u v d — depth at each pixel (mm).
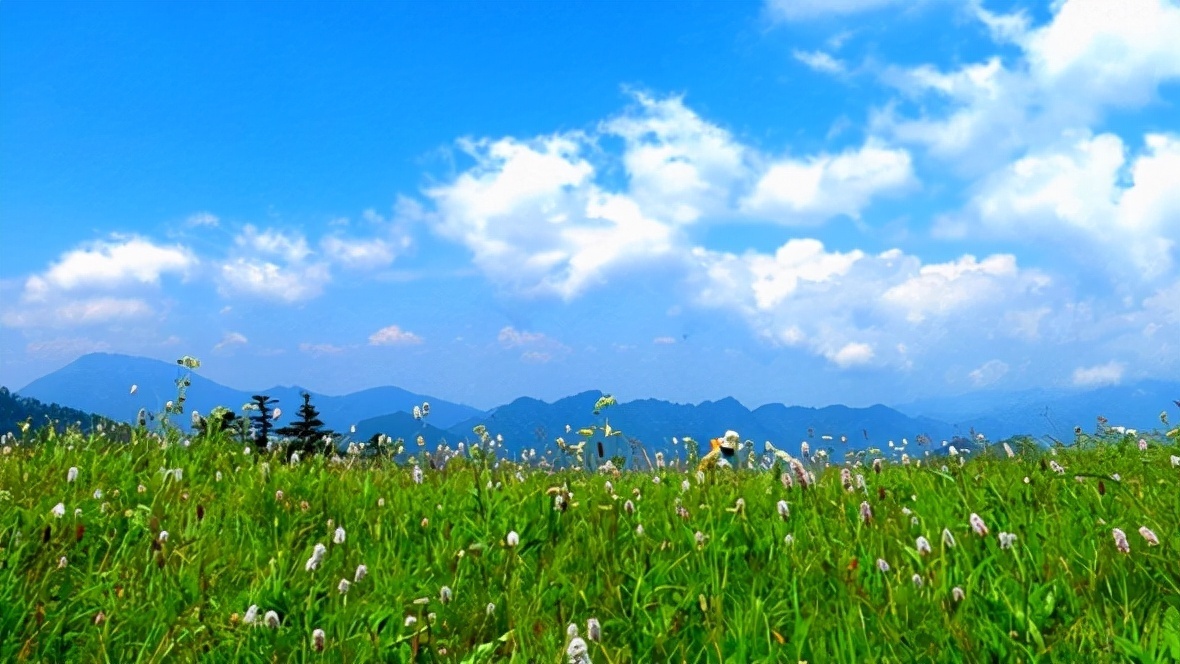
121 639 4688
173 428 10148
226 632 4680
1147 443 9641
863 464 9430
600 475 9320
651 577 5398
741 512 6418
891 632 4180
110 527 6637
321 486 8023
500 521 6801
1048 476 7121
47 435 10211
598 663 4145
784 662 4195
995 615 4449
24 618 4863
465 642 4551
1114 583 4633
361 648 4430
